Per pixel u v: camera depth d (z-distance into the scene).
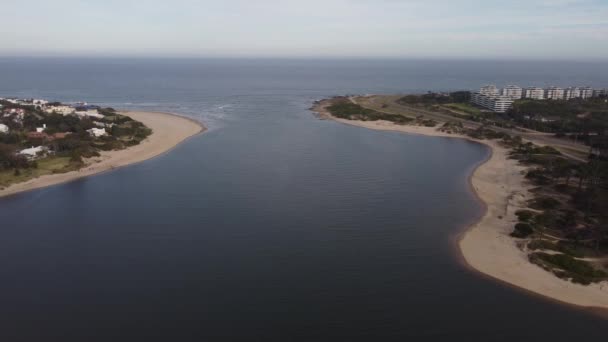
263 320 58.78
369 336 56.06
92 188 112.94
